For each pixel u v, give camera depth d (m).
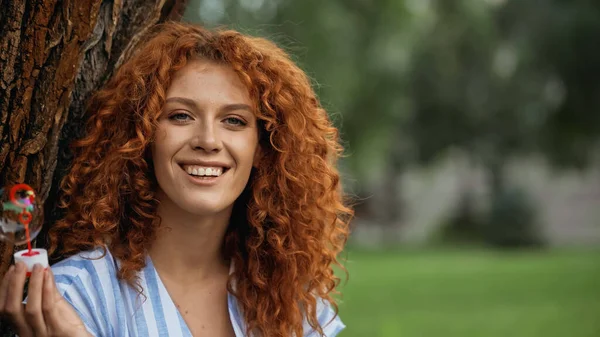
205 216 2.21
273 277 2.39
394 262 16.00
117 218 2.19
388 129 16.14
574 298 10.87
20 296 1.79
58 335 1.84
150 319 2.09
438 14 17.83
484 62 19.17
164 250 2.23
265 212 2.39
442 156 22.95
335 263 2.53
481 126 20.84
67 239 2.18
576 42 16.16
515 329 8.64
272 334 2.35
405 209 29.11
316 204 2.45
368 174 18.25
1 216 1.83
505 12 17.78
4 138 2.02
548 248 21.25
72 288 2.01
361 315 9.39
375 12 12.54
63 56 2.02
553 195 32.12
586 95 16.55
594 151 19.23
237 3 8.82
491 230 21.61
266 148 2.39
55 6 1.97
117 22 2.29
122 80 2.19
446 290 11.63
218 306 2.30
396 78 15.16
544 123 18.72
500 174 22.81
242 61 2.21
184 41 2.17
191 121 2.14
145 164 2.17
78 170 2.22
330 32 10.66
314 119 2.46
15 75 1.98
